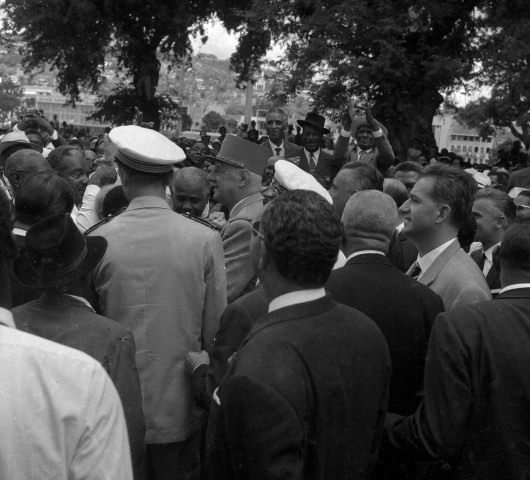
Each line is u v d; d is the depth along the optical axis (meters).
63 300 2.45
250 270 3.88
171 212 3.12
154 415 2.99
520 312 2.46
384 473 2.66
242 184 4.23
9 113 106.50
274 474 1.89
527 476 2.38
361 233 2.85
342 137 7.48
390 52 17.61
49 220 2.39
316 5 17.88
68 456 1.45
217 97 125.56
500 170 12.17
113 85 39.38
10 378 1.42
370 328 2.23
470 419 2.41
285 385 1.97
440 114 21.81
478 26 19.91
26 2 28.17
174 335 3.00
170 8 29.56
